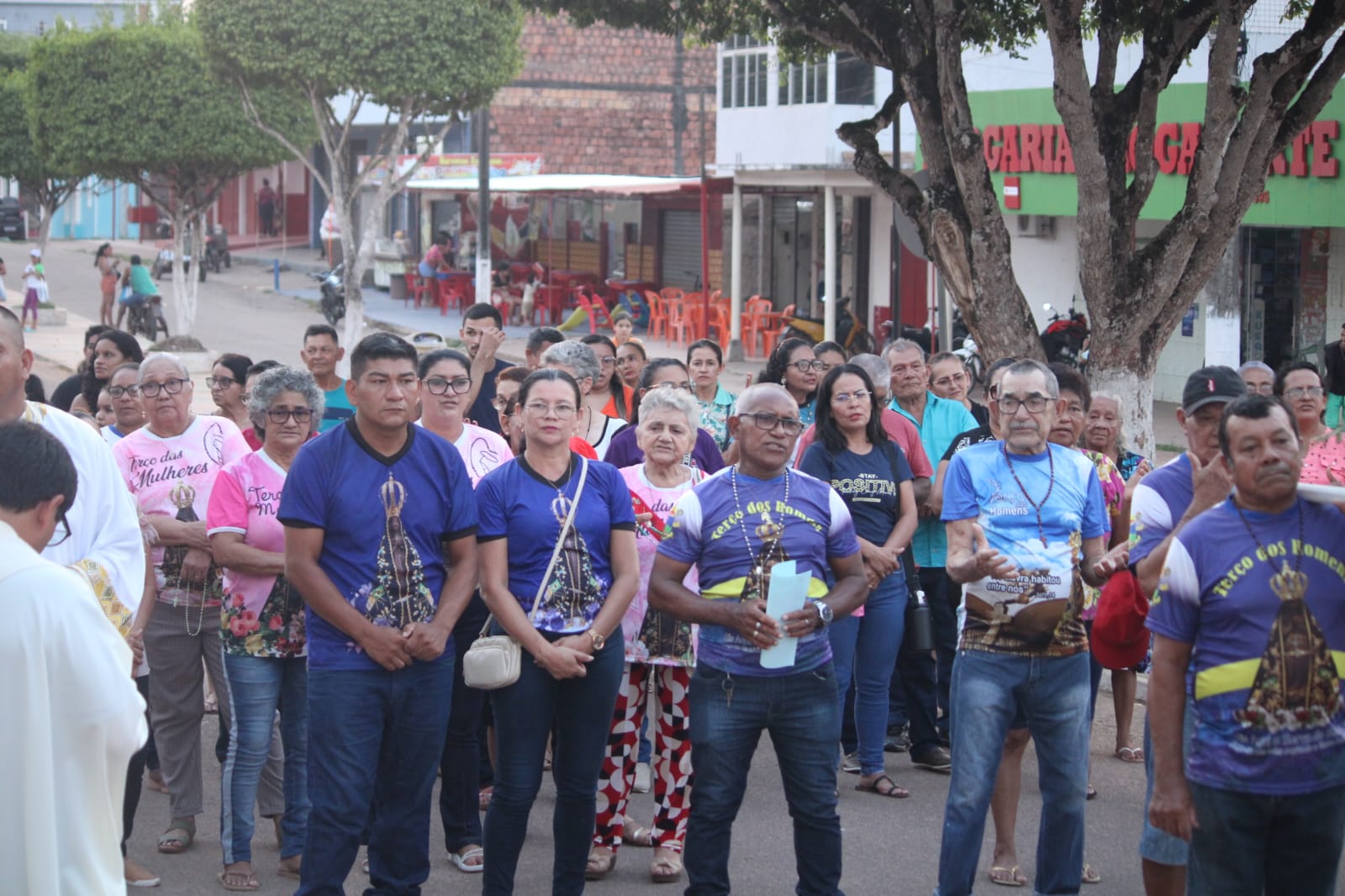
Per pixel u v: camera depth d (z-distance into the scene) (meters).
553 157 39.00
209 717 8.68
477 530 5.61
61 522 4.57
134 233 61.62
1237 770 4.39
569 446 6.06
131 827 6.14
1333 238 17.48
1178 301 9.64
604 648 5.65
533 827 6.89
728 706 5.42
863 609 7.24
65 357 27.02
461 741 6.39
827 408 7.24
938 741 7.82
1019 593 5.48
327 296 34.00
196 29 24.41
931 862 6.47
